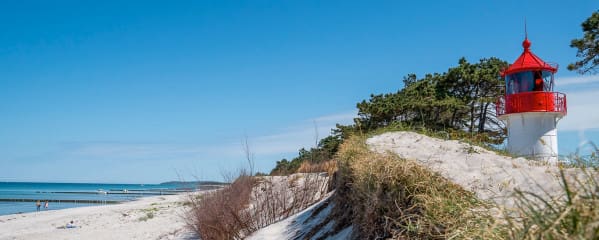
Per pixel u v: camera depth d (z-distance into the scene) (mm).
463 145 7820
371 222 5652
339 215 8297
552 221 2791
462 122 22359
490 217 3805
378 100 24094
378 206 5480
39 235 21172
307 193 12094
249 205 12445
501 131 21766
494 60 22891
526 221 3246
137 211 29500
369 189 5750
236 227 10945
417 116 22000
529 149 13602
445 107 21188
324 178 13055
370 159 6270
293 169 16609
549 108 13258
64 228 23672
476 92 22453
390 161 5691
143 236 17297
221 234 10703
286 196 12477
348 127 22469
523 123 13750
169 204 33125
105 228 21766
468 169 6164
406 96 22984
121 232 19438
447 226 4098
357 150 7754
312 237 8609
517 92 13883
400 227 4883
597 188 2992
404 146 8023
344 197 8219
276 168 19656
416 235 4520
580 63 17469
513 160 6648
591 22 16656
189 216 12633
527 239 2961
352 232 6711
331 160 14234
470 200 4527
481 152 7266
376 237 5320
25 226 25734
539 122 13570
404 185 5090
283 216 11578
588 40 16766
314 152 15508
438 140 8648
